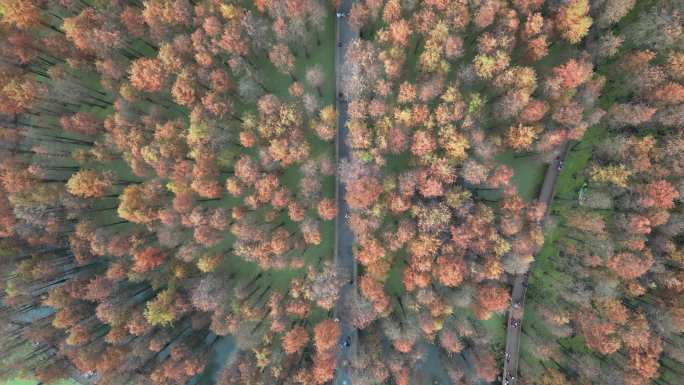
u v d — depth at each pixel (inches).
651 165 2046.0
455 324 2208.4
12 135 2142.0
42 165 2149.4
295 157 2068.2
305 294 2098.9
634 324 2084.2
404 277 2149.4
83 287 2159.2
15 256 2203.5
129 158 2113.7
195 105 2102.6
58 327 2139.5
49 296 2119.8
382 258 2155.5
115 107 2159.2
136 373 2197.3
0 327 2177.7
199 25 2071.9
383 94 2007.9
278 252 2050.9
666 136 2058.3
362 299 2129.7
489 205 2176.4
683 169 1987.0
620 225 2116.1
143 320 2118.6
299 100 2138.3
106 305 2085.4
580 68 1866.4
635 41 2052.2
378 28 2185.0
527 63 2156.7
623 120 2066.9
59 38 2107.5
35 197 2042.3
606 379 2166.6
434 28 2005.4
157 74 2010.3
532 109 1934.1
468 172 1977.1
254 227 2108.8
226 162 2132.1
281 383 2148.1
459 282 2026.3
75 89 2126.0
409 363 2223.2
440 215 2009.1
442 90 2028.8
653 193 1990.7
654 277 2142.0
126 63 2150.6
